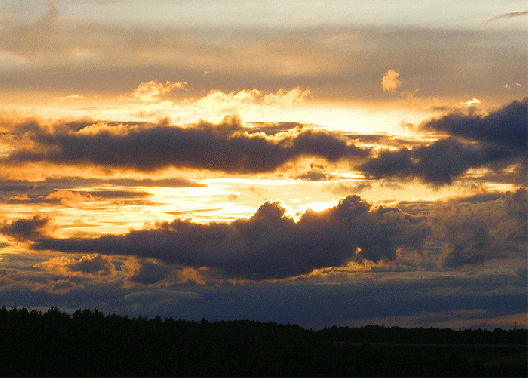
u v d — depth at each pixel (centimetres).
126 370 15675
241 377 15700
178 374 15625
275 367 16588
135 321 19588
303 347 18912
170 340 18188
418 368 17375
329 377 16275
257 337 19362
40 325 17688
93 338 17438
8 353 15825
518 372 17300
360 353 19050
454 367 17538
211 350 17700
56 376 15112
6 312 18962
